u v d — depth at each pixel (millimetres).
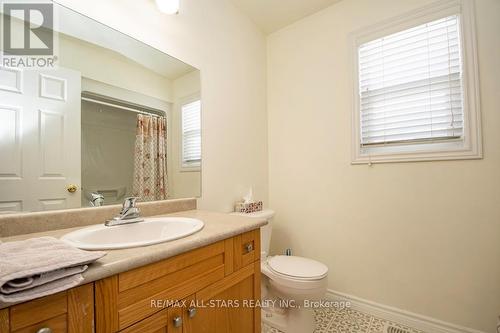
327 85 1870
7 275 421
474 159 1341
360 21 1729
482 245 1315
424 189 1481
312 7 1876
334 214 1814
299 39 2027
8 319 429
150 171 1243
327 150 1859
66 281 485
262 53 2160
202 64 1534
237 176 1798
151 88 1258
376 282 1626
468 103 1354
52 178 905
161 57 1302
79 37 991
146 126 1231
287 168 2076
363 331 1453
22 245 580
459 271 1370
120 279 583
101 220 1007
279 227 2102
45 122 893
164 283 679
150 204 1204
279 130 2137
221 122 1671
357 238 1709
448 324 1386
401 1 1577
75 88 979
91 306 533
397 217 1564
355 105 1727
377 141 1673
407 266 1522
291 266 1452
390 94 1631
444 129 1450
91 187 1017
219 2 1688
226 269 892
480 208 1323
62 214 897
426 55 1510
